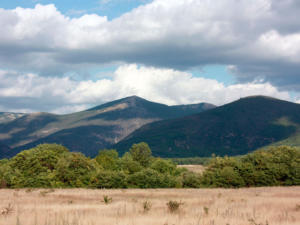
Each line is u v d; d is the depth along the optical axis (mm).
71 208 23656
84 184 73625
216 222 16406
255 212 21328
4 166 78125
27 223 15703
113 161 105750
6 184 71812
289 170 81875
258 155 88500
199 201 31984
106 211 21219
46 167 76562
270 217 18703
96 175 73250
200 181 79625
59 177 73625
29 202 31047
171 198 38688
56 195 41688
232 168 80688
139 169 103375
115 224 15281
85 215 18578
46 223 15391
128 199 36562
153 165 101562
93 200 35062
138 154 136125
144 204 23594
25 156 80688
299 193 46281
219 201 31688
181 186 76000
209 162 87938
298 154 89062
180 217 18016
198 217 18047
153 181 72812
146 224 15398
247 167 80812
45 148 88062
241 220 17250
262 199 34062
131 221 16031
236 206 26312
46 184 71562
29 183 71688
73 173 73812
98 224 15352
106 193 47094
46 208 23672
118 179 71688
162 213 19875
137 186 72188
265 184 80688
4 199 34875
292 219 17938
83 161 78375
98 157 106125
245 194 45969
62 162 75375
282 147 93250
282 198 35750
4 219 16922
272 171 81062
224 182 77500
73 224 15312
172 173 99375
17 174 73750
